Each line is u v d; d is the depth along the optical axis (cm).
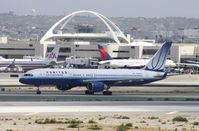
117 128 19525
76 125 19850
